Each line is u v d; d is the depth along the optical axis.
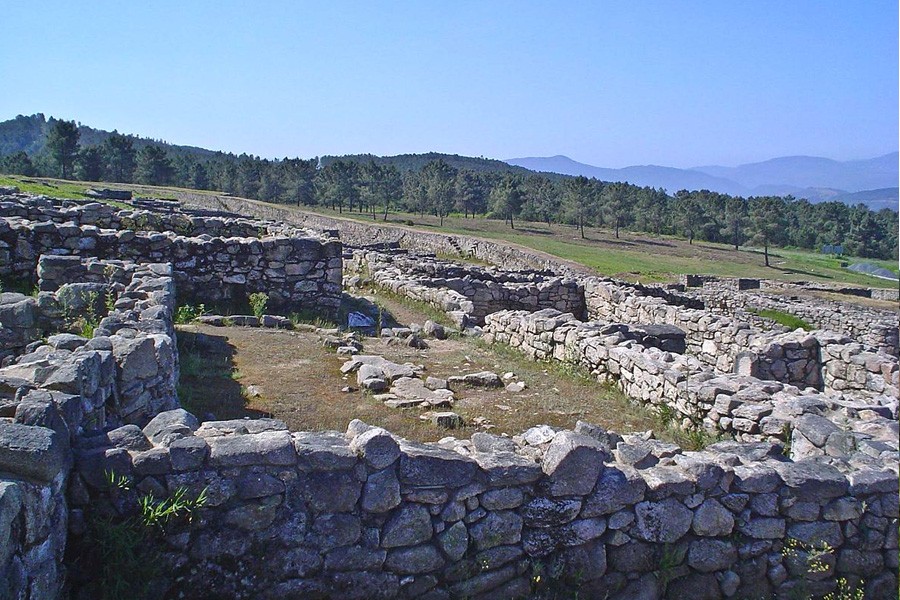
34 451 3.65
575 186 103.81
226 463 4.28
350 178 102.44
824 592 5.23
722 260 70.50
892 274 70.25
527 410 8.95
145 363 6.41
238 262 14.03
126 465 4.15
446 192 97.81
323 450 4.45
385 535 4.51
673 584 5.02
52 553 3.69
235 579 4.24
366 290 19.44
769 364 11.71
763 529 5.19
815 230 105.62
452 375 10.44
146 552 4.09
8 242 12.70
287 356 10.38
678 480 5.03
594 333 11.66
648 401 9.59
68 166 93.75
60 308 8.67
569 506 4.84
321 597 4.38
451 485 4.63
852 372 10.99
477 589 4.66
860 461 5.71
